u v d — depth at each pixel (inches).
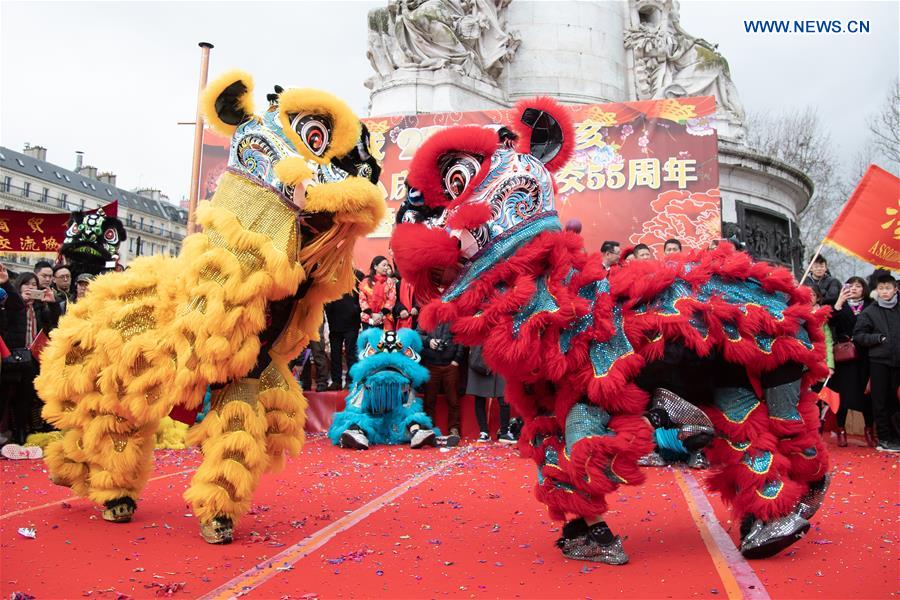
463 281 128.0
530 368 123.6
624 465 122.0
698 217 409.7
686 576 118.0
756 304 131.3
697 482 203.3
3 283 265.6
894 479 209.8
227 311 138.9
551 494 128.3
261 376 150.4
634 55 546.6
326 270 152.3
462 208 124.7
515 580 116.5
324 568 122.8
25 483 202.2
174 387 143.8
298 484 205.0
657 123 420.8
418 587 112.8
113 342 148.5
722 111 552.1
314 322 158.4
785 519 125.6
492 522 157.9
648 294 131.0
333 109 144.4
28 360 258.8
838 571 120.0
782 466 127.5
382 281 317.4
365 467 237.0
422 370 295.6
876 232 263.0
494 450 279.0
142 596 108.2
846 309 291.3
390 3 486.6
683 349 130.0
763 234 526.0
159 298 151.4
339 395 338.0
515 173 129.0
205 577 117.4
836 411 290.8
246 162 146.4
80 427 156.3
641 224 413.1
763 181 534.6
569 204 420.8
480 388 297.3
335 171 148.1
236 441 138.9
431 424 297.1
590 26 532.4
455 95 456.1
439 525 155.0
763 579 115.8
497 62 489.7
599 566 124.3
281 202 143.3
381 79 477.1
